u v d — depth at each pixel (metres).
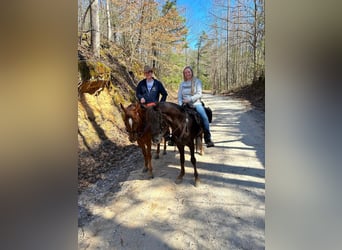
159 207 2.74
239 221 2.41
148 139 3.40
